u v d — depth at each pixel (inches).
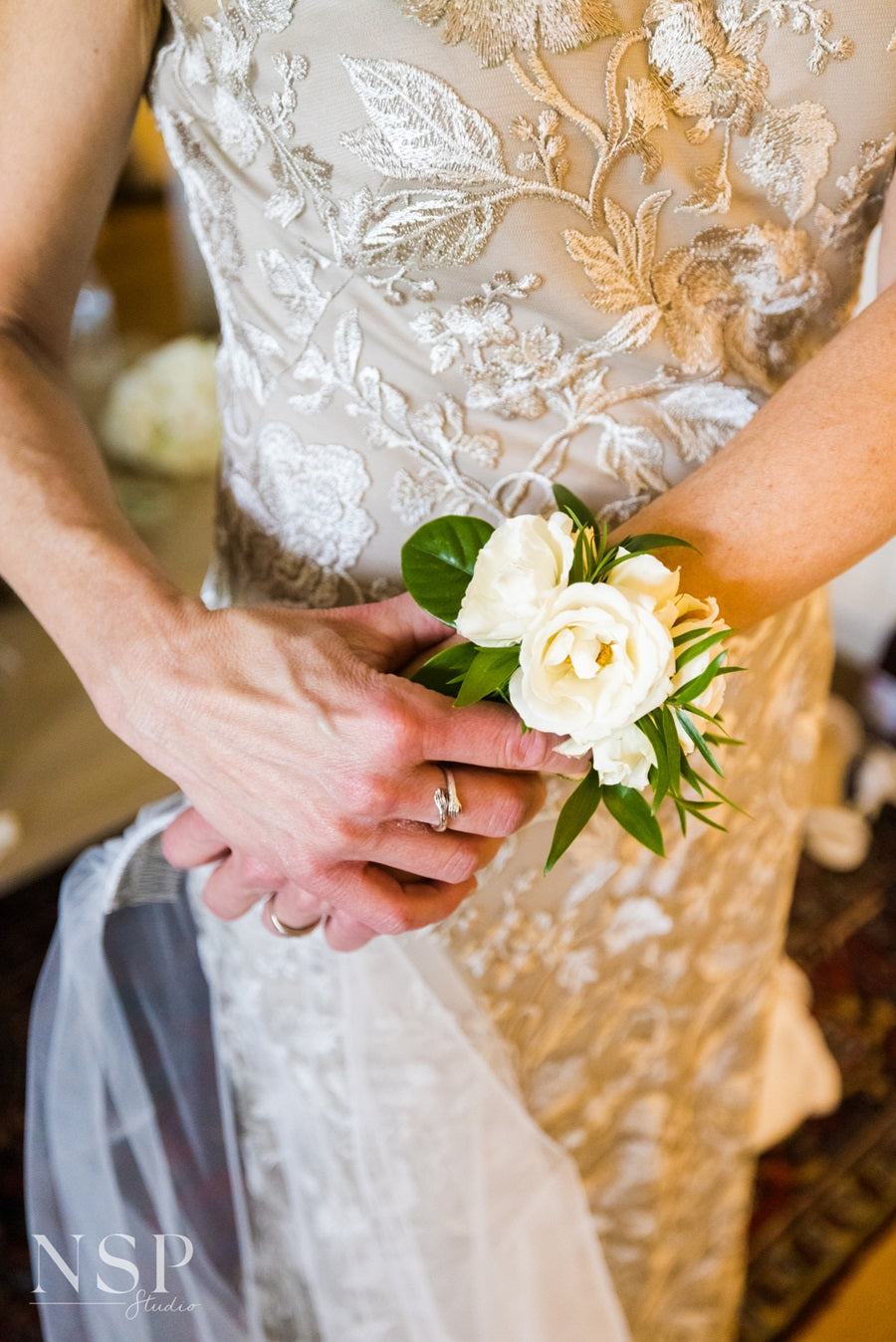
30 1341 32.4
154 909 22.6
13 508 18.3
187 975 22.9
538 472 19.2
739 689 22.2
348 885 17.2
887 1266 35.8
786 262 18.6
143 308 69.9
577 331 18.1
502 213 17.1
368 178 17.1
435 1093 22.1
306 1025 21.8
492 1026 22.3
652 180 17.3
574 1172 23.7
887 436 16.6
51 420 18.8
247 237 18.7
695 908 24.6
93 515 18.4
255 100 17.4
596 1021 24.5
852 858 49.5
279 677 16.4
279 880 18.4
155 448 52.6
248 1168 23.5
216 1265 23.2
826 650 25.4
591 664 14.8
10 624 48.1
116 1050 22.5
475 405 18.7
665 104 17.0
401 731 15.8
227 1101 23.0
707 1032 27.4
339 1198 23.1
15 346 19.1
